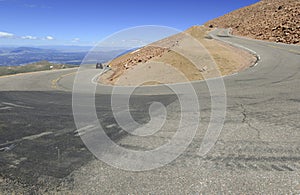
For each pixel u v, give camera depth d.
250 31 42.56
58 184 2.26
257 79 9.69
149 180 2.29
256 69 13.21
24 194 2.11
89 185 2.23
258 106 5.12
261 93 6.65
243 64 15.88
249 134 3.43
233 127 3.77
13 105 6.82
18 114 5.29
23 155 2.91
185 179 2.28
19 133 3.78
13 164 2.67
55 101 7.64
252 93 6.75
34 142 3.35
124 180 2.29
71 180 2.32
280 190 2.05
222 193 2.04
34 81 21.61
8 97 9.25
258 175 2.30
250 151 2.85
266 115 4.37
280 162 2.54
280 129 3.57
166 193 2.07
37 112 5.52
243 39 35.22
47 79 23.45
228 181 2.22
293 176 2.26
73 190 2.15
